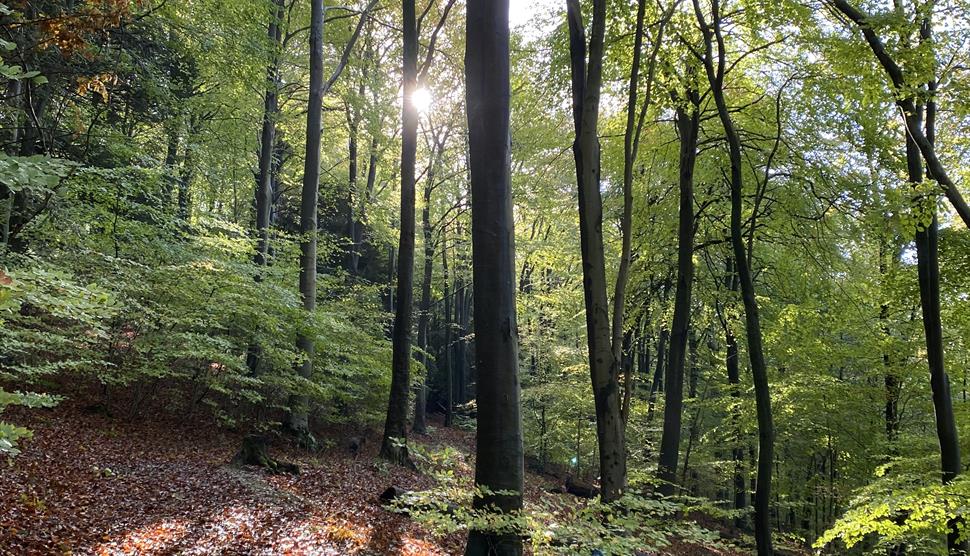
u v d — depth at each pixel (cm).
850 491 1213
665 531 461
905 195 692
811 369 1312
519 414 475
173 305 988
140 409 1107
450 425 2677
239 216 2252
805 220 1169
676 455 1031
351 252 2175
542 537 418
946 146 1018
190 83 1471
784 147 1083
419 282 2811
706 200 1288
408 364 1298
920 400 1232
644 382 2133
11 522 537
